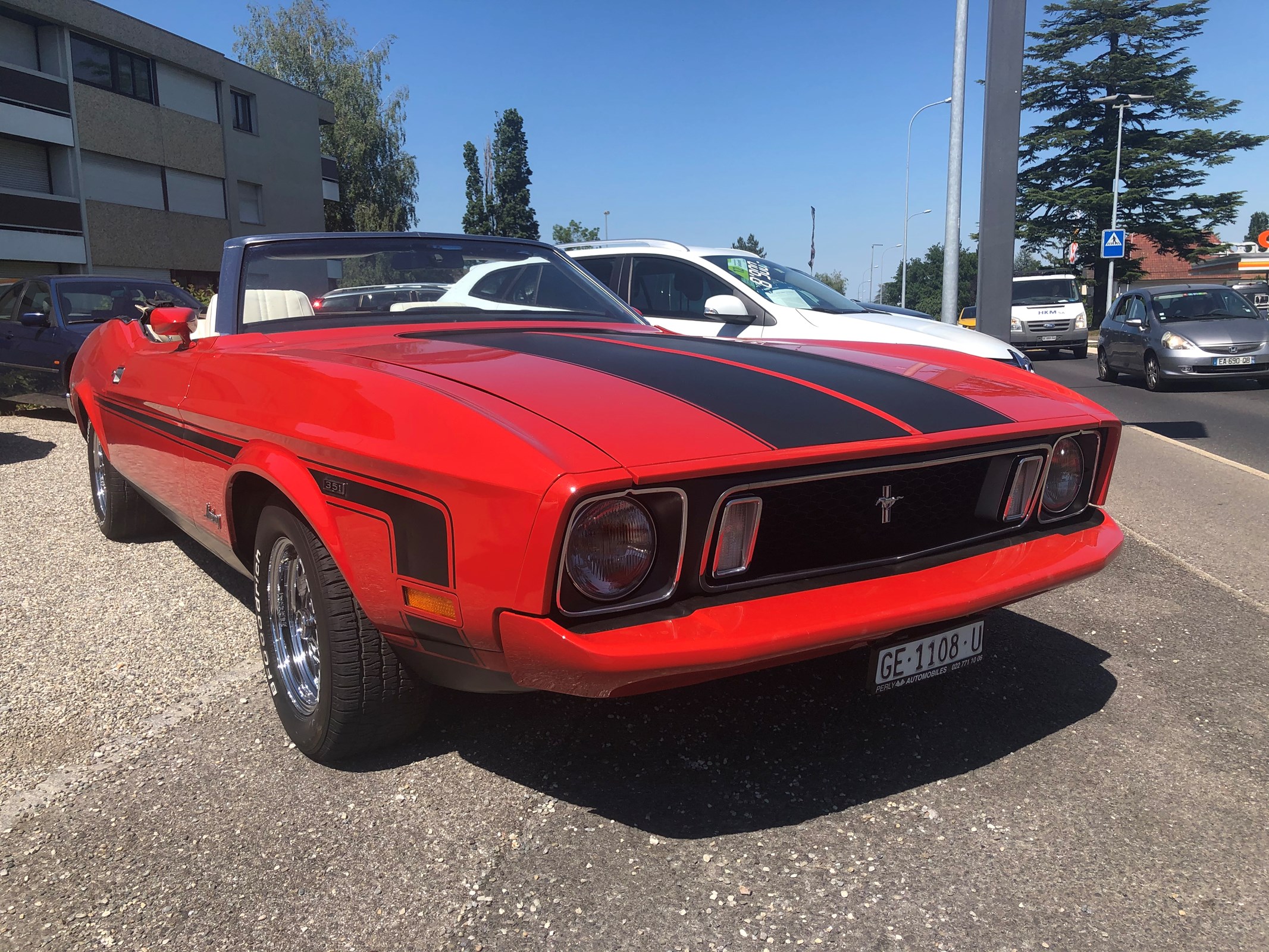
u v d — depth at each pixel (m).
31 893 1.85
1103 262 47.06
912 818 2.09
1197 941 1.68
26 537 4.52
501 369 2.14
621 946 1.69
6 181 24.55
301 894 1.84
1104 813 2.10
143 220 28.44
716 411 1.96
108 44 26.92
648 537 1.73
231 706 2.69
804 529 1.93
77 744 2.47
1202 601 3.53
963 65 9.82
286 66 40.06
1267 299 20.28
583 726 2.53
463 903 1.81
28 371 8.24
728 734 2.48
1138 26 46.34
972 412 2.20
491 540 1.70
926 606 1.92
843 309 6.33
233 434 2.47
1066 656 2.99
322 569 2.14
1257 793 2.17
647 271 6.61
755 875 1.89
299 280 3.04
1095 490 2.46
